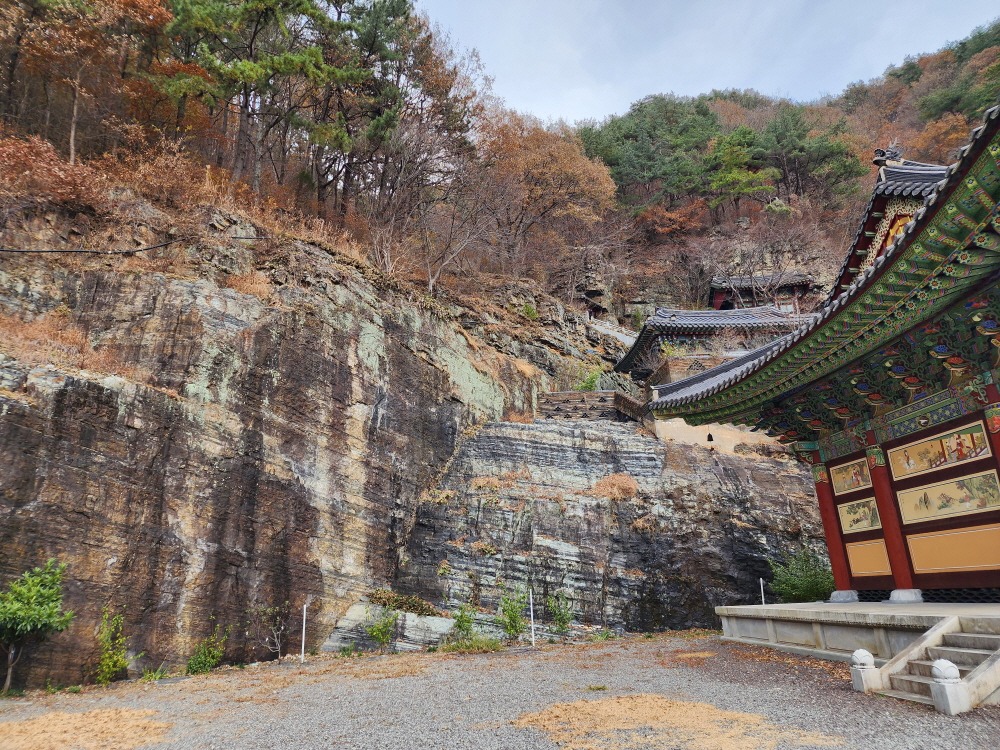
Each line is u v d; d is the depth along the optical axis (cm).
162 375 1501
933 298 923
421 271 3306
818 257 5197
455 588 1892
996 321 938
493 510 2066
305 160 3519
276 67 2389
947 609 955
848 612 998
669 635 1783
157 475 1346
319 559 1631
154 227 1841
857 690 782
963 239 814
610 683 947
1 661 1024
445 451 2220
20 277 1543
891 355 1142
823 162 5847
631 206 5962
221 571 1400
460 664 1254
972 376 1050
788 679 896
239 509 1477
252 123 2958
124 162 2216
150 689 1074
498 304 3675
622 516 2123
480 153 3834
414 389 2159
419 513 2030
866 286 945
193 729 753
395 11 3103
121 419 1313
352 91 3088
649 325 3381
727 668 1034
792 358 1186
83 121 2397
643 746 579
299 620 1528
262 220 2250
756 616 1301
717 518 2191
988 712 628
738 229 5653
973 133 678
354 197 3422
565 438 2325
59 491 1170
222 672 1291
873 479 1281
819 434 1480
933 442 1147
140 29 2539
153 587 1274
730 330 3447
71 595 1141
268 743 664
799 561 1919
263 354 1672
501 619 1778
